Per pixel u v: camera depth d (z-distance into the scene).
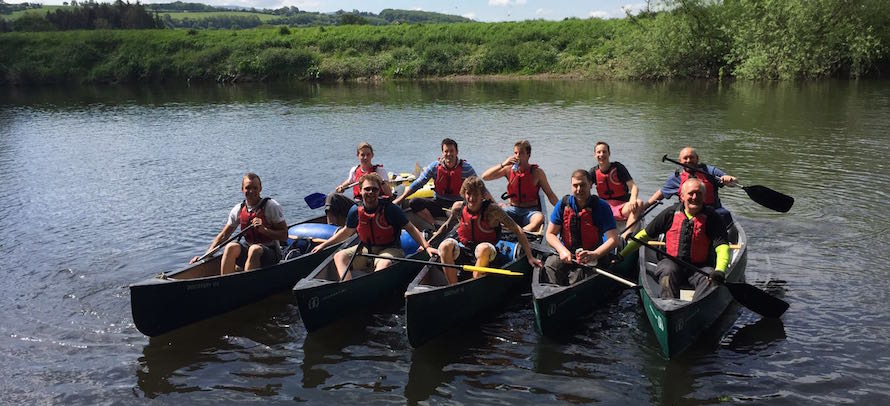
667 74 30.45
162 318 5.71
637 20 33.34
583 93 25.33
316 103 24.97
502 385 4.94
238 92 30.91
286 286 6.68
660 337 5.18
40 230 9.06
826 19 26.92
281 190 11.17
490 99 24.11
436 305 5.52
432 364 5.29
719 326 5.74
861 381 4.81
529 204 7.76
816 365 5.05
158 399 4.88
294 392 4.92
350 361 5.36
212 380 5.11
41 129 19.66
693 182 5.63
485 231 6.33
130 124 20.34
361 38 38.84
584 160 12.71
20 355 5.55
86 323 6.11
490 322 6.05
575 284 5.77
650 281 6.02
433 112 20.84
